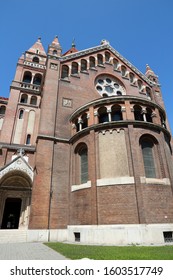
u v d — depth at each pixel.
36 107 33.19
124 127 18.83
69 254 10.02
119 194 16.09
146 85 34.22
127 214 15.30
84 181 19.03
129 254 9.56
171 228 15.50
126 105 20.09
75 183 19.44
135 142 18.05
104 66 32.28
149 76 36.59
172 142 27.11
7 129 29.45
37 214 17.52
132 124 18.77
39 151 20.12
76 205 18.03
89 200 16.95
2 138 28.42
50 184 19.05
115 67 34.12
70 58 29.88
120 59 34.81
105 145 18.52
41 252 11.15
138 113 21.09
